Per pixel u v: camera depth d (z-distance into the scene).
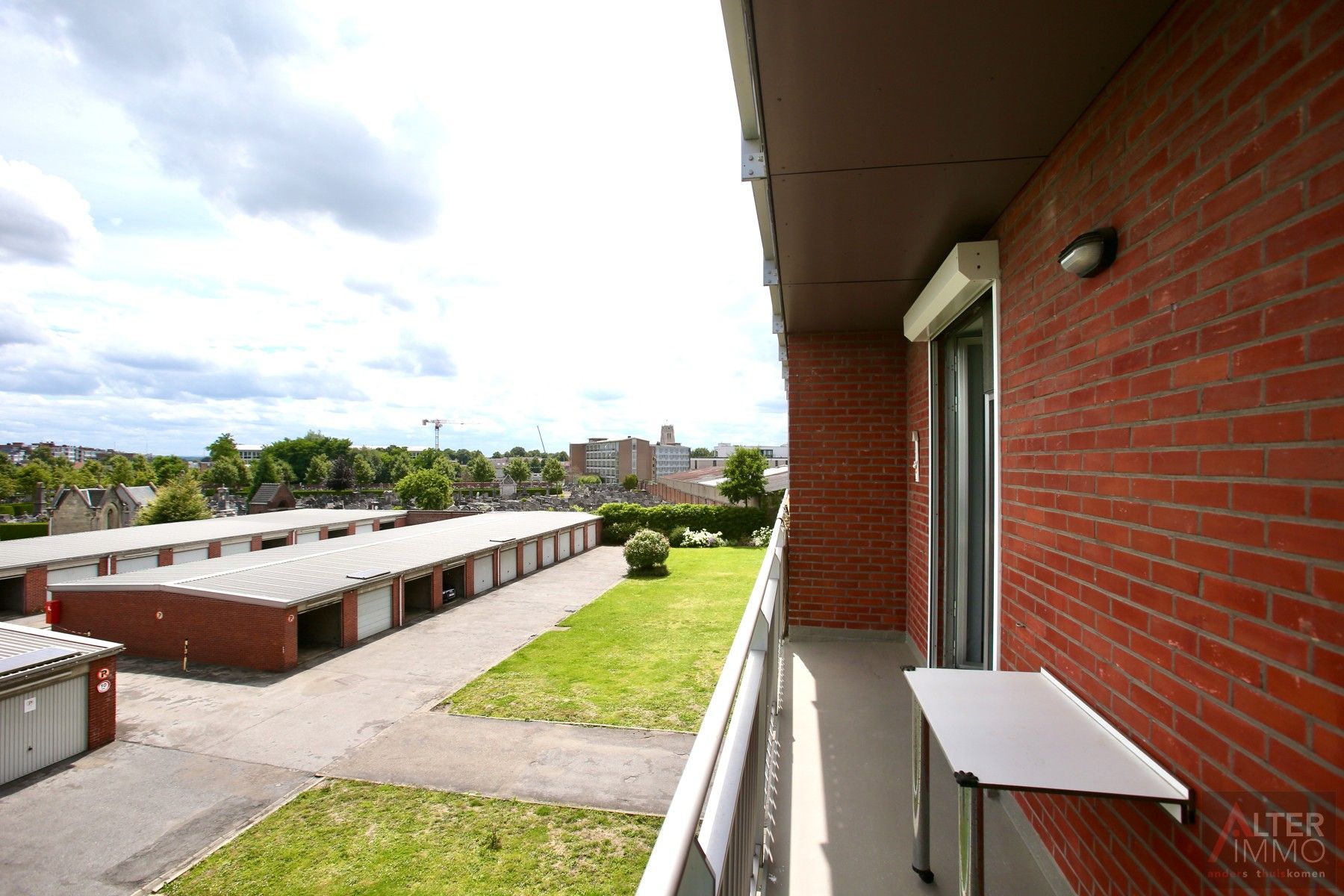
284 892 6.75
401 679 13.45
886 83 1.72
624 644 15.96
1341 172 0.94
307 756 9.95
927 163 2.20
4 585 20.88
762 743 1.92
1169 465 1.41
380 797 8.66
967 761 1.45
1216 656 1.23
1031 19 1.44
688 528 34.34
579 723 11.02
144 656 15.34
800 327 4.98
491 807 8.33
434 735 10.57
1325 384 0.96
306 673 13.99
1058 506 2.04
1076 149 1.93
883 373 5.05
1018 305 2.44
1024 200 2.39
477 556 22.81
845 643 4.95
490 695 12.41
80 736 10.17
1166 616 1.41
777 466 55.94
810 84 1.72
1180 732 1.34
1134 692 1.54
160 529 29.03
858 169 2.26
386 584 17.62
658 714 11.41
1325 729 0.95
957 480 3.81
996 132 1.99
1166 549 1.41
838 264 3.34
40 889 7.00
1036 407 2.26
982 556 3.77
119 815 8.45
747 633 1.50
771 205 2.58
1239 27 1.18
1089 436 1.82
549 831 7.75
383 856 7.31
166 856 7.48
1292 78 1.04
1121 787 1.34
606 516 35.62
